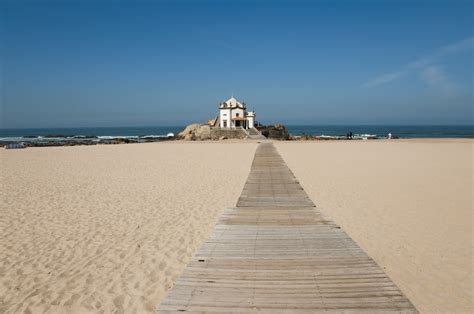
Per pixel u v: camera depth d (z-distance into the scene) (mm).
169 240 7953
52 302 5398
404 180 15305
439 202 11141
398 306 4406
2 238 8109
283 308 4379
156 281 6023
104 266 6621
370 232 8297
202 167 20859
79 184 15094
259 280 5156
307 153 30172
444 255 6949
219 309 4379
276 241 6891
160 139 76875
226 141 58375
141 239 8031
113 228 8836
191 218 9695
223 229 7707
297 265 5695
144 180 16094
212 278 5242
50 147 43406
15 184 15141
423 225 8789
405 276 6105
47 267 6598
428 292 5578
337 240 6926
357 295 4684
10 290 5758
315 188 13641
